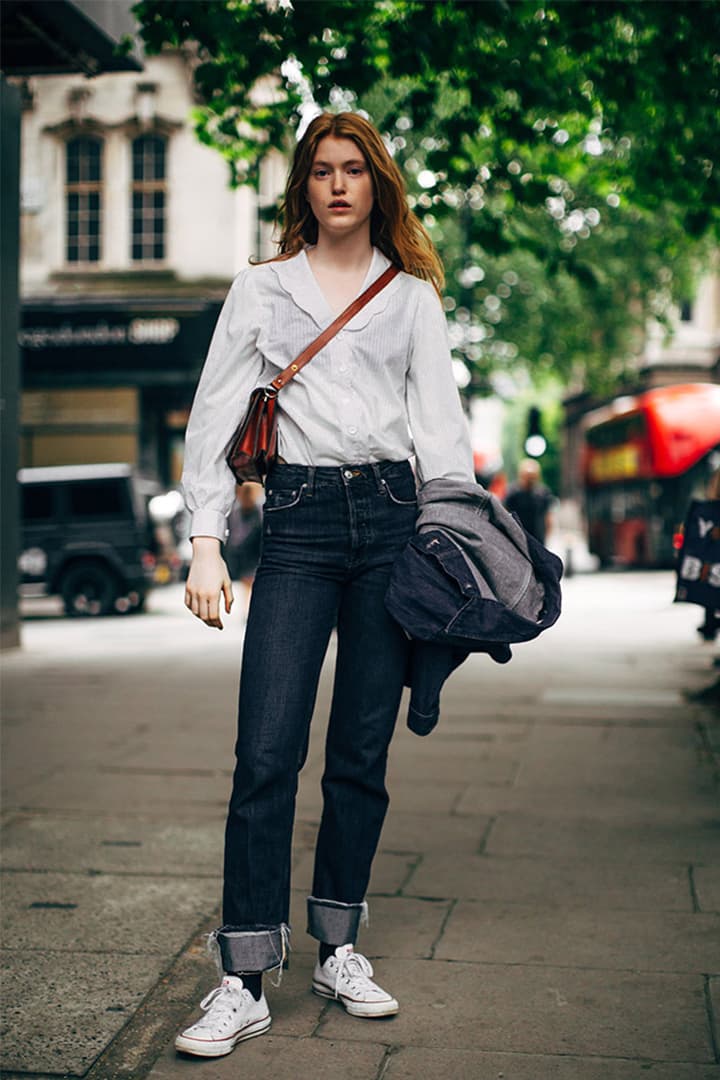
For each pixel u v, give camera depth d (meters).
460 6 7.42
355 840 3.14
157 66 25.66
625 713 8.00
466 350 20.84
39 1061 2.88
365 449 2.99
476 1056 2.88
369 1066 2.83
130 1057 2.91
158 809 5.42
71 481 18.81
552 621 2.92
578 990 3.29
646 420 24.88
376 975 3.41
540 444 23.33
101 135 25.83
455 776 6.05
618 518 27.33
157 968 3.50
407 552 2.96
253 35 7.62
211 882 4.33
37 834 4.99
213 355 3.05
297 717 2.99
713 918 3.87
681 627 14.80
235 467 3.02
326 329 2.99
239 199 25.62
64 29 10.20
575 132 9.73
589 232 27.06
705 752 6.62
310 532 2.99
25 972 3.46
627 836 4.89
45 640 14.66
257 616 3.02
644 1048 2.92
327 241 3.08
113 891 4.22
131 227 25.84
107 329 25.23
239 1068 2.82
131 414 25.56
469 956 3.55
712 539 7.95
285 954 3.02
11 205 11.93
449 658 3.00
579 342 28.75
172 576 24.08
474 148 9.47
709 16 7.80
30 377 25.52
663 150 9.34
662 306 29.66
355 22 7.64
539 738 7.09
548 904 4.03
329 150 3.00
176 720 7.92
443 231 24.34
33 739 7.22
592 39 7.96
